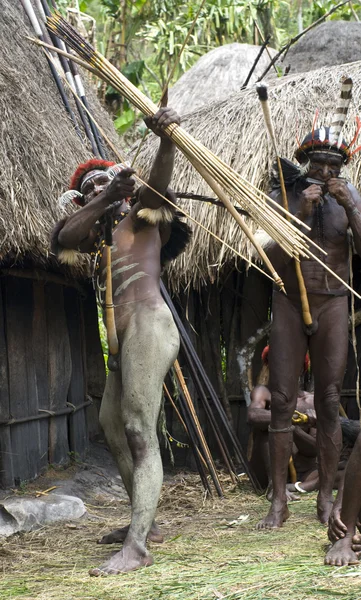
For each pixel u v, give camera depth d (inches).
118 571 136.6
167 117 141.0
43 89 245.1
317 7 488.1
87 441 267.4
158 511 203.8
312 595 117.6
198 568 137.3
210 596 120.6
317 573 127.9
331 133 171.0
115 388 158.9
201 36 503.2
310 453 227.0
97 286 156.0
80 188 161.5
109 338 148.8
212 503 214.4
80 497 218.7
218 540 162.2
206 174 145.3
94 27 370.0
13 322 221.6
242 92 273.9
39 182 208.2
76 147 239.6
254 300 272.7
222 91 378.9
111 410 159.5
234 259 254.7
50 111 236.4
